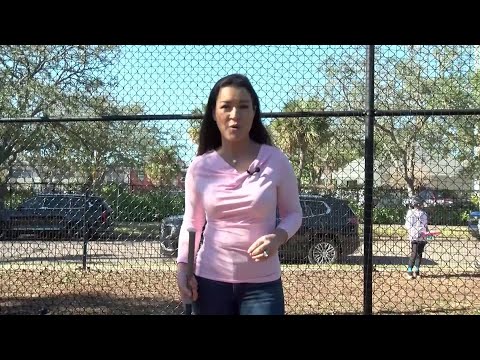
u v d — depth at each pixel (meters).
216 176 2.44
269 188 2.40
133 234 5.38
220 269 2.41
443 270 5.34
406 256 5.23
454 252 5.13
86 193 5.45
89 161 5.74
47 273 5.73
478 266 5.19
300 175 5.52
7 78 8.52
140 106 5.29
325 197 5.48
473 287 5.32
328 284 5.56
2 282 5.94
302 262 5.61
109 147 5.63
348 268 5.49
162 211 5.32
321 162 5.47
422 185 5.20
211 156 2.49
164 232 5.29
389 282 5.61
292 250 5.60
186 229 2.50
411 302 5.34
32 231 5.48
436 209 5.13
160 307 5.05
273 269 2.44
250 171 2.41
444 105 5.32
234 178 2.41
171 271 5.38
